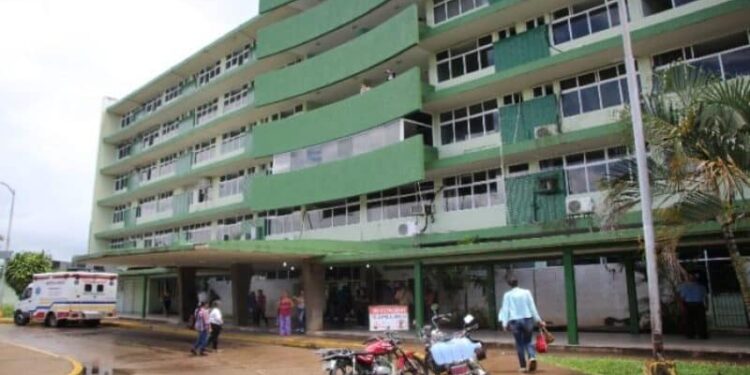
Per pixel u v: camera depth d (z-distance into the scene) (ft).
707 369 33.40
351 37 93.76
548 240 48.83
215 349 57.41
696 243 44.93
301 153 92.27
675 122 30.68
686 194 30.45
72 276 94.43
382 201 82.33
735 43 56.13
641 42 58.59
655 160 32.60
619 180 35.06
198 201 121.80
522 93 71.26
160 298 133.28
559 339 50.70
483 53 74.79
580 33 66.08
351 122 84.64
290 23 98.32
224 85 115.85
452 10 77.92
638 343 45.52
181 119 133.18
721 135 29.27
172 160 135.44
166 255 68.80
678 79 31.55
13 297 148.77
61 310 92.43
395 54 79.15
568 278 48.47
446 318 32.22
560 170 63.31
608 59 62.59
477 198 72.64
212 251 62.90
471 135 75.31
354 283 84.02
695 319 48.49
